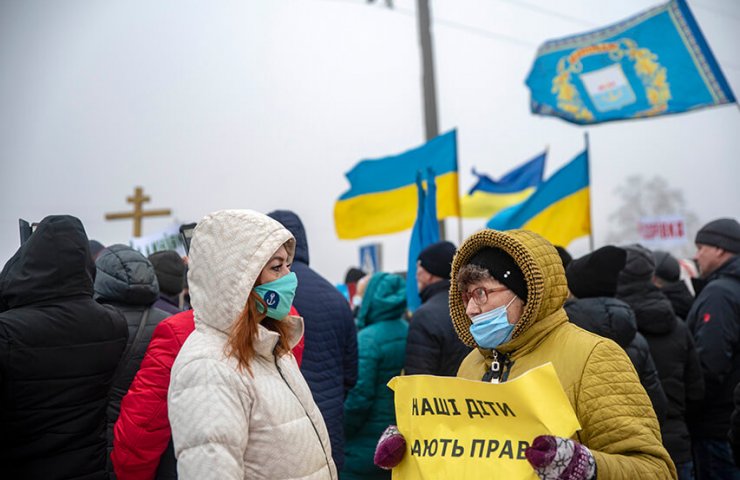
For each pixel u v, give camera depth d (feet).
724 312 12.70
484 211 26.89
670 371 11.82
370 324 14.01
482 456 5.94
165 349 7.86
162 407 7.70
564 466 5.36
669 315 11.75
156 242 19.20
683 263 21.53
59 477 8.07
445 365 11.74
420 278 13.07
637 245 12.19
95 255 16.05
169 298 12.73
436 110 30.55
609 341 6.30
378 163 20.57
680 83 21.62
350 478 13.35
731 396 12.74
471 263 6.72
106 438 9.57
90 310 8.55
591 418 5.99
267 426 6.46
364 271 27.53
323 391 10.89
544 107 23.54
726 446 12.78
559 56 23.43
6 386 7.84
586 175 19.45
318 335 10.94
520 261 6.43
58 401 8.11
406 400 6.64
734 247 14.39
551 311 6.56
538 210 19.45
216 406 6.17
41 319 8.11
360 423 13.35
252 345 6.68
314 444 6.79
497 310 6.51
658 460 5.79
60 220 8.55
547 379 5.76
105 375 8.63
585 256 10.49
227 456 6.06
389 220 20.34
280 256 6.93
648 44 22.08
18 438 7.95
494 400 5.98
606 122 22.62
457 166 19.77
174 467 8.15
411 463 6.42
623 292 11.91
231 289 6.57
